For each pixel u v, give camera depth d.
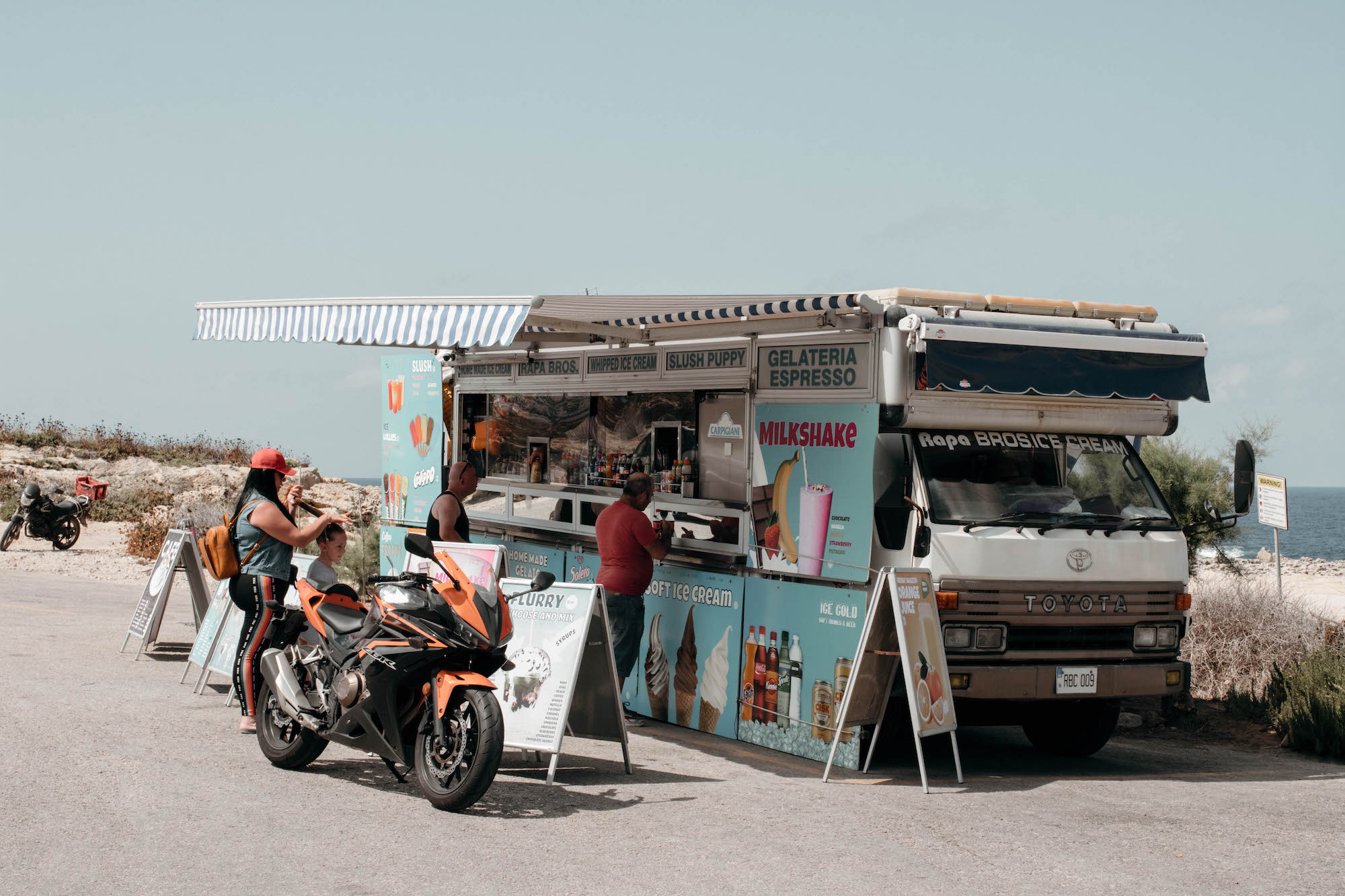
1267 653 10.99
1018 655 7.46
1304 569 30.25
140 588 15.89
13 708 7.87
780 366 8.31
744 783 6.95
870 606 7.12
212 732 7.48
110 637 11.23
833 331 7.85
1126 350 7.84
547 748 6.67
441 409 12.00
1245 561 15.29
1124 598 7.77
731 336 8.76
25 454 29.97
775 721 8.12
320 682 6.50
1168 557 7.94
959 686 7.29
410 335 7.63
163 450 33.28
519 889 4.76
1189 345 8.09
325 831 5.46
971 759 8.45
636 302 7.92
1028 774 7.89
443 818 5.77
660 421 9.59
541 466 11.12
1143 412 8.37
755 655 8.34
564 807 6.11
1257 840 6.01
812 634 7.89
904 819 6.16
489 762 5.72
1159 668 7.87
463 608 6.00
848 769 7.57
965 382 7.30
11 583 15.56
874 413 7.51
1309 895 5.12
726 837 5.65
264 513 7.08
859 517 7.59
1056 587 7.52
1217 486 14.10
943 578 7.29
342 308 8.33
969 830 5.98
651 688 9.25
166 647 10.87
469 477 9.06
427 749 6.04
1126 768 8.33
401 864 5.03
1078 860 5.49
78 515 20.56
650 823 5.85
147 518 25.08
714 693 8.66
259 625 7.14
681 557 9.12
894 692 7.44
